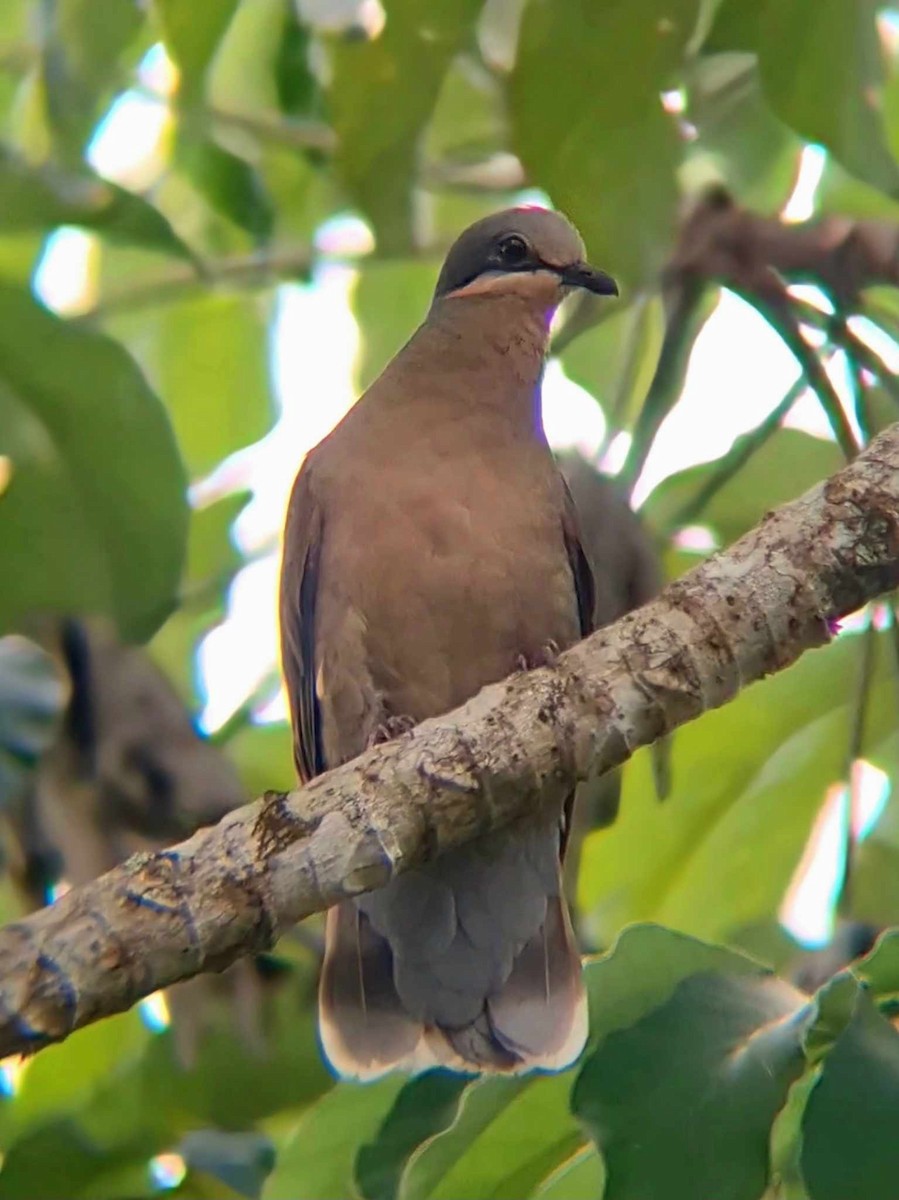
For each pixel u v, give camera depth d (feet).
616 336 41.16
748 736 38.27
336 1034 29.55
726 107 39.52
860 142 30.71
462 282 33.60
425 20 32.09
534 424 32.32
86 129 35.53
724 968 24.99
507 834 29.17
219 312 42.50
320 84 37.55
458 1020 29.60
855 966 25.03
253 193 40.42
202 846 22.77
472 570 30.35
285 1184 28.71
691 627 24.13
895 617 31.24
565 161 31.60
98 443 32.45
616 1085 23.21
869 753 38.55
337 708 31.14
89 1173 33.40
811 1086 23.68
